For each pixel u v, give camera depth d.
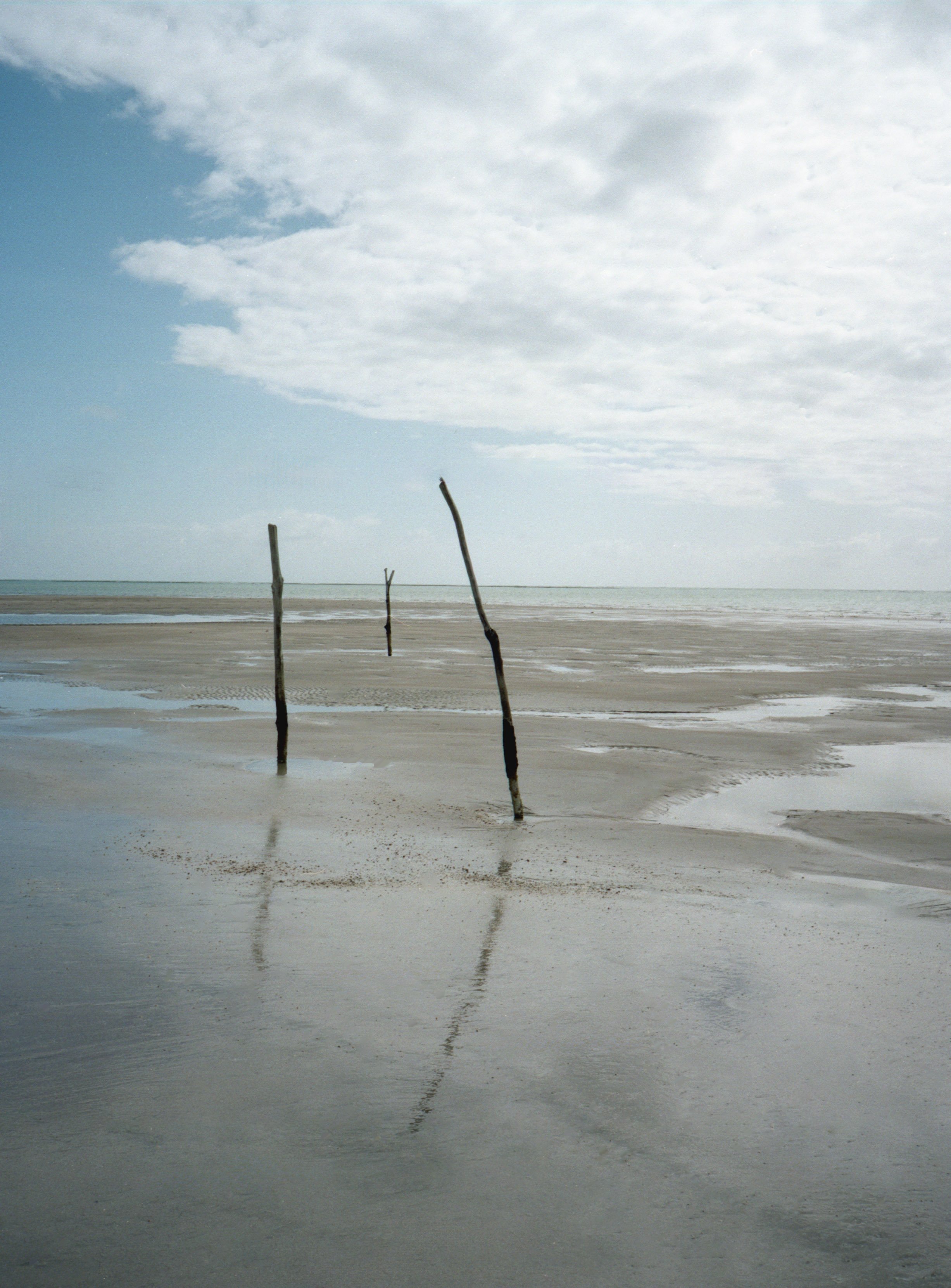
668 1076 4.44
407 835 9.88
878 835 10.66
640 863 9.01
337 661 32.22
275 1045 4.68
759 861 9.30
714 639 48.81
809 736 17.95
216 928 6.55
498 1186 3.52
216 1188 3.47
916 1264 3.15
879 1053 4.77
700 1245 3.22
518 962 5.99
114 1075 4.34
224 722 17.95
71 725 17.30
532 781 13.09
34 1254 3.10
